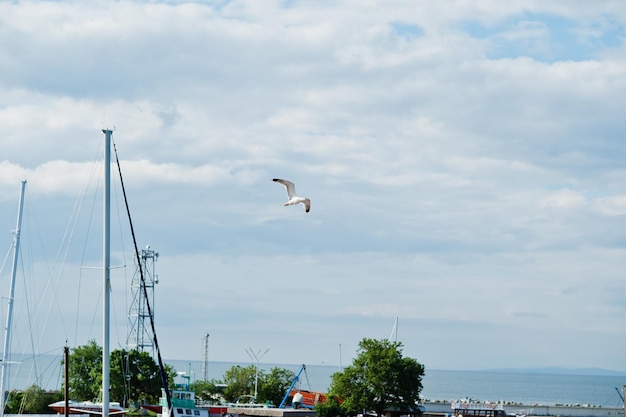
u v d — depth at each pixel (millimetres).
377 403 196375
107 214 110000
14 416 147375
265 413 186625
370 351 198500
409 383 196000
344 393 197500
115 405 156500
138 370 194250
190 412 170500
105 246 109188
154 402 194250
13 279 139875
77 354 193375
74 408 150125
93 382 191875
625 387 136625
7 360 139125
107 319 107562
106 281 108562
